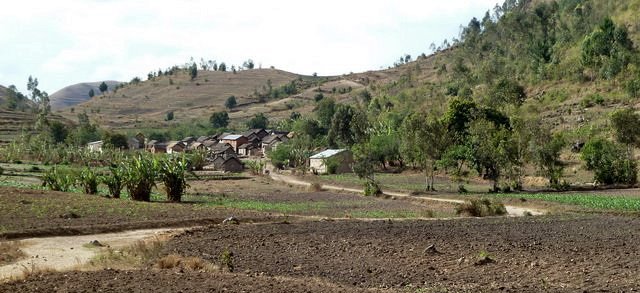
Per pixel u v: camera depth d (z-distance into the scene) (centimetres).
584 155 8975
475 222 4722
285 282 2339
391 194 8050
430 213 5422
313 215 5497
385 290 2195
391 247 3381
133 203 5981
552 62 17062
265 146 19575
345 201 7225
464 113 11244
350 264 2847
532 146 8344
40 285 2264
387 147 12500
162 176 6762
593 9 19588
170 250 3284
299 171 13300
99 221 4484
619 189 7906
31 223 4259
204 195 8006
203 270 2648
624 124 8838
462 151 9488
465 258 2919
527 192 7906
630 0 18438
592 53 15425
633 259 2897
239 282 2323
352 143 16088
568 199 6456
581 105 13425
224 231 4144
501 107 14562
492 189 8312
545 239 3669
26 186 8056
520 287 2245
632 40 16388
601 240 3606
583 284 2309
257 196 7956
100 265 2780
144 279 2380
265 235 3912
